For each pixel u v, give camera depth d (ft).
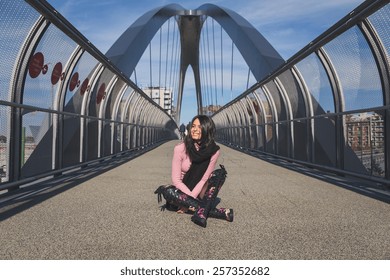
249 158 35.01
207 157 10.50
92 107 25.36
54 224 9.46
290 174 21.48
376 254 7.43
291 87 28.14
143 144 50.67
